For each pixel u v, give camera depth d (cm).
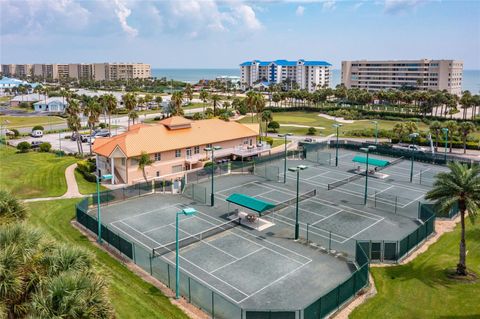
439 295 3334
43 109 18462
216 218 5175
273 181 6956
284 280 3631
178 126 7994
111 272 3631
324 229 4838
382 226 4950
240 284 3556
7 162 8100
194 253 4175
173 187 6322
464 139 9275
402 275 3694
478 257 4028
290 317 2772
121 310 2947
